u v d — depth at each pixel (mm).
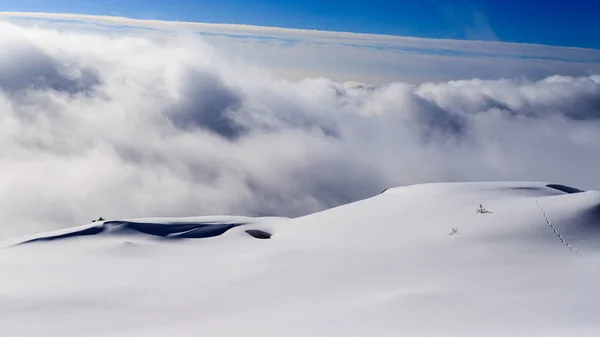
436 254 24359
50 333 16922
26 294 21094
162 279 23672
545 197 31703
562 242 24859
